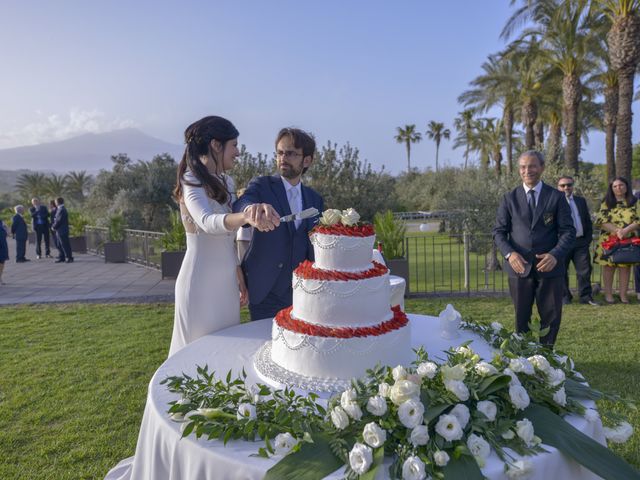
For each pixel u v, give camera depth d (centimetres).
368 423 147
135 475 196
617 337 554
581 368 455
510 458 146
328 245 207
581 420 173
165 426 173
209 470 153
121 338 608
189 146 254
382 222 884
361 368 194
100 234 1672
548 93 2336
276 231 317
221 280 278
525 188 411
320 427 156
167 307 788
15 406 402
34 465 311
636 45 1501
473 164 3481
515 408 159
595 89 2545
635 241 689
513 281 411
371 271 206
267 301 323
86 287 1012
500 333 248
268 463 147
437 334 276
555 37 1883
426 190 4019
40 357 533
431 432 147
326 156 1619
